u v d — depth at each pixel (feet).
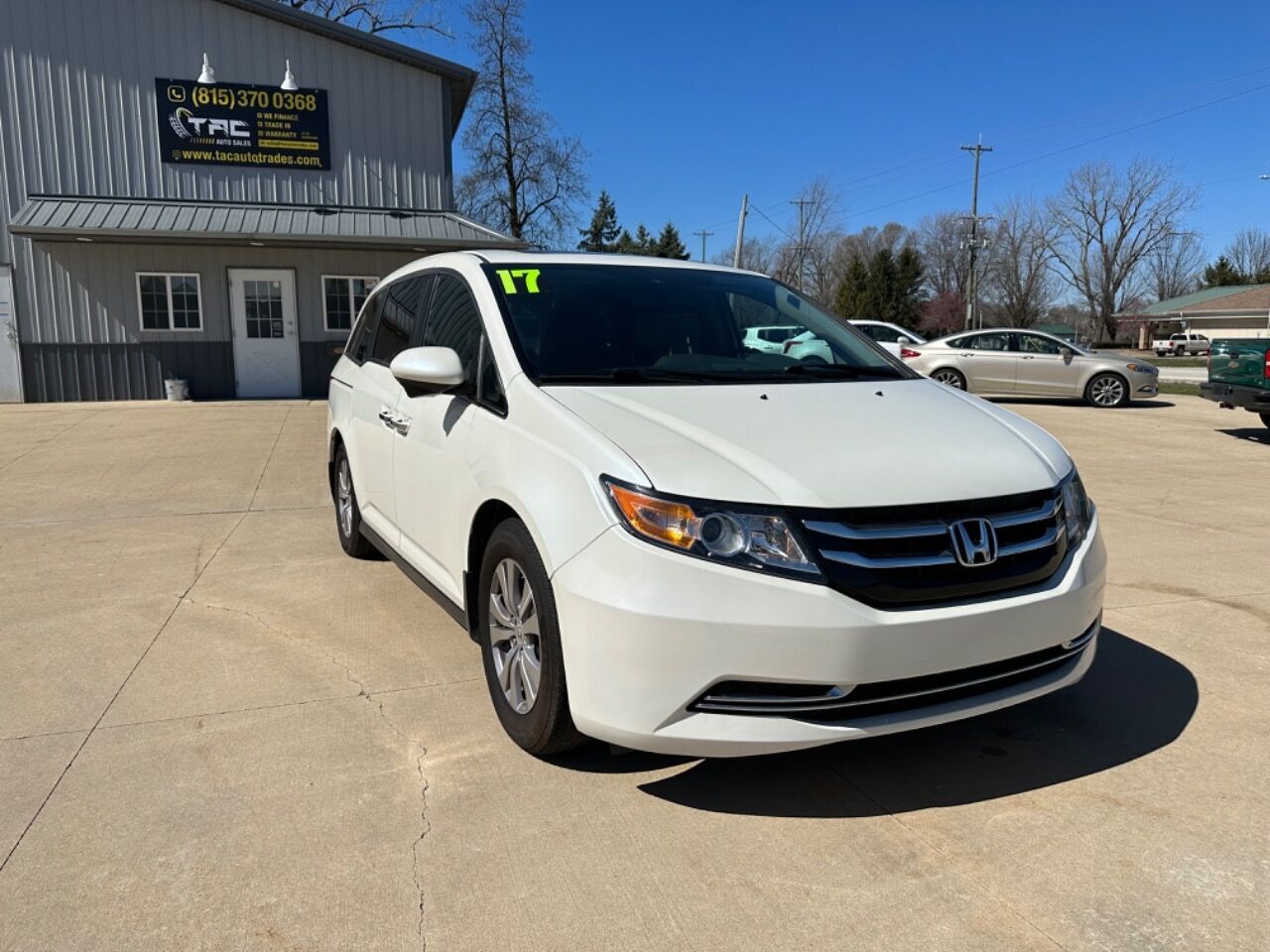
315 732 10.79
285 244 50.70
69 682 12.23
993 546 8.86
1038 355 54.34
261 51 53.98
